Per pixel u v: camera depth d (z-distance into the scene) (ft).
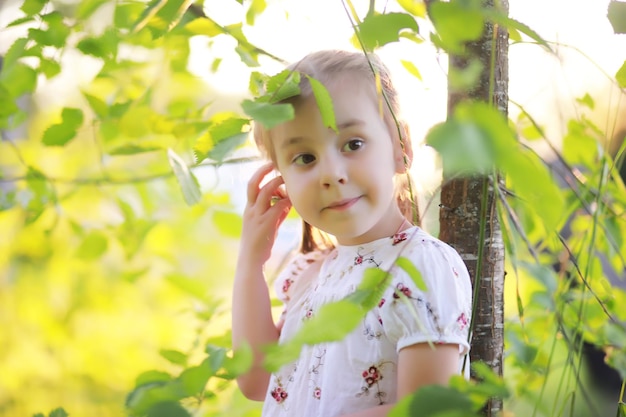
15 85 4.09
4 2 4.52
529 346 3.61
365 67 3.60
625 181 4.27
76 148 6.07
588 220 4.23
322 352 3.66
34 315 7.32
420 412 2.19
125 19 3.92
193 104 4.49
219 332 5.53
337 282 3.83
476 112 1.62
